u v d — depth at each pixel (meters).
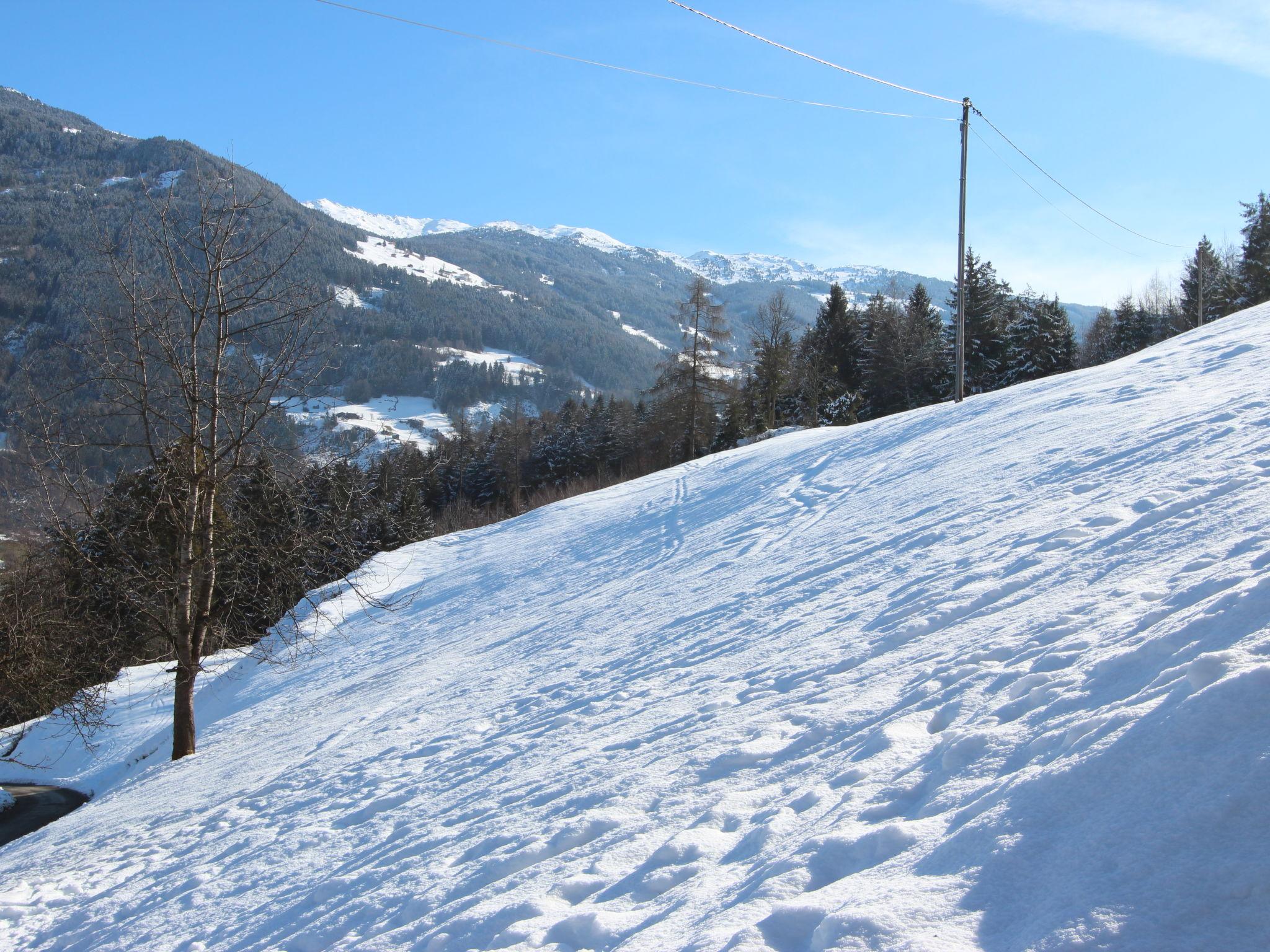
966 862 2.18
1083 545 4.87
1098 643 3.32
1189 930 1.67
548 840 3.83
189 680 12.51
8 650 14.70
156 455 11.86
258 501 12.79
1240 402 6.84
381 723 8.96
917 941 1.91
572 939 2.85
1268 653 2.38
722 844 3.10
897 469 12.94
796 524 11.90
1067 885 1.93
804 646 5.53
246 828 6.52
